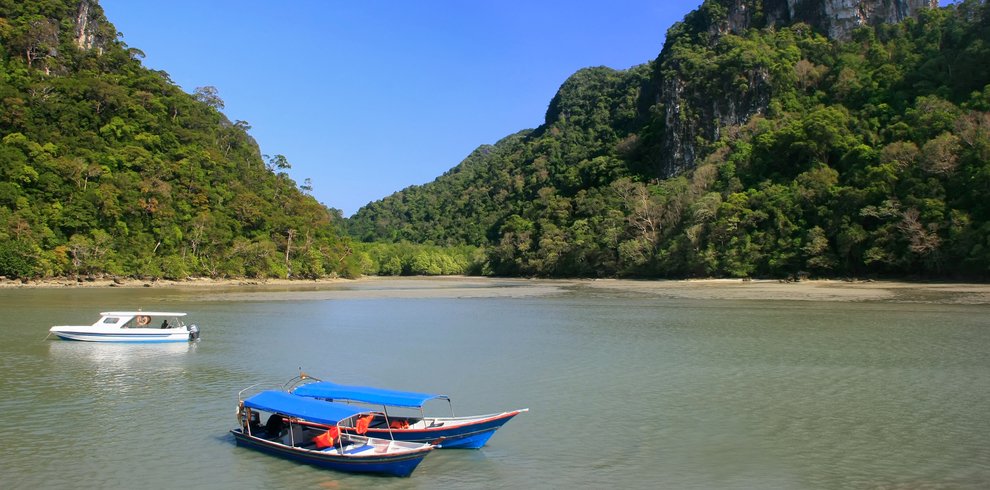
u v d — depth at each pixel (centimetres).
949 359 2934
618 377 2734
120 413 2241
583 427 2003
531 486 1523
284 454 1764
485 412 2223
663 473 1588
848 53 13338
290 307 6412
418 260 18288
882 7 14462
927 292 6450
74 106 11919
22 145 10419
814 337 3681
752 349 3338
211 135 15125
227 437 1961
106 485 1565
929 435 1841
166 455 1792
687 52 16512
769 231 9350
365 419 1811
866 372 2706
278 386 2669
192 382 2762
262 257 12362
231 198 13000
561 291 9081
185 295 8031
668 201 12138
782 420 2030
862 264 8325
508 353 3397
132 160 11594
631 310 5681
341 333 4316
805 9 15612
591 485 1518
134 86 14112
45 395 2519
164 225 10988
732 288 8150
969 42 10394
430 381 2723
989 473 1534
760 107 13775
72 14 14900
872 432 1881
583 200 15375
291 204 14862
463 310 6006
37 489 1534
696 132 14788
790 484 1494
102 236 9919
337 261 14850
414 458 1574
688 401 2297
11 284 9138
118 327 3891
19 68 12294
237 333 4347
